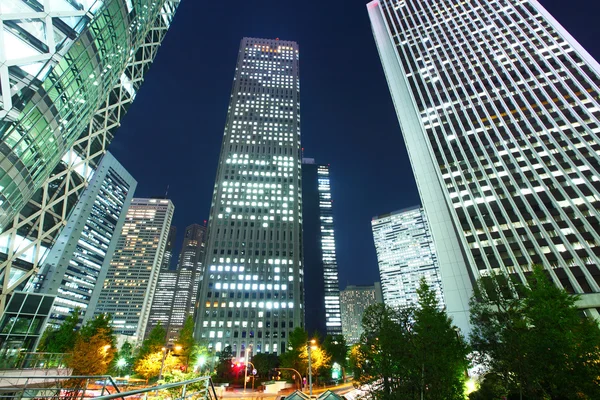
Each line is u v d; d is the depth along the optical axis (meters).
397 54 110.62
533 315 27.03
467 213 70.62
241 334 106.56
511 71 87.56
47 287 121.38
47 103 27.56
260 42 182.25
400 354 28.27
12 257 47.59
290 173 142.50
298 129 156.50
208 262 118.31
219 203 131.00
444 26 108.19
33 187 30.02
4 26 22.89
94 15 33.28
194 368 64.81
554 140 71.12
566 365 23.12
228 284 115.12
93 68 35.19
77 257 135.88
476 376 42.25
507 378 26.56
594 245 56.91
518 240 63.03
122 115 72.75
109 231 156.75
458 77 93.44
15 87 23.84
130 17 42.97
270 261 122.00
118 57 42.69
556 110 75.25
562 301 27.67
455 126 84.50
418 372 26.61
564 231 60.47
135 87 74.94
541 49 88.00
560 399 24.00
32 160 27.88
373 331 33.19
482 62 93.38
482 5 106.88
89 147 63.69
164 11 76.38
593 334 24.69
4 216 26.47
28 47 24.81
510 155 73.56
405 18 118.62
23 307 51.34
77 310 62.81
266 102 159.88
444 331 29.55
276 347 105.94
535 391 24.27
